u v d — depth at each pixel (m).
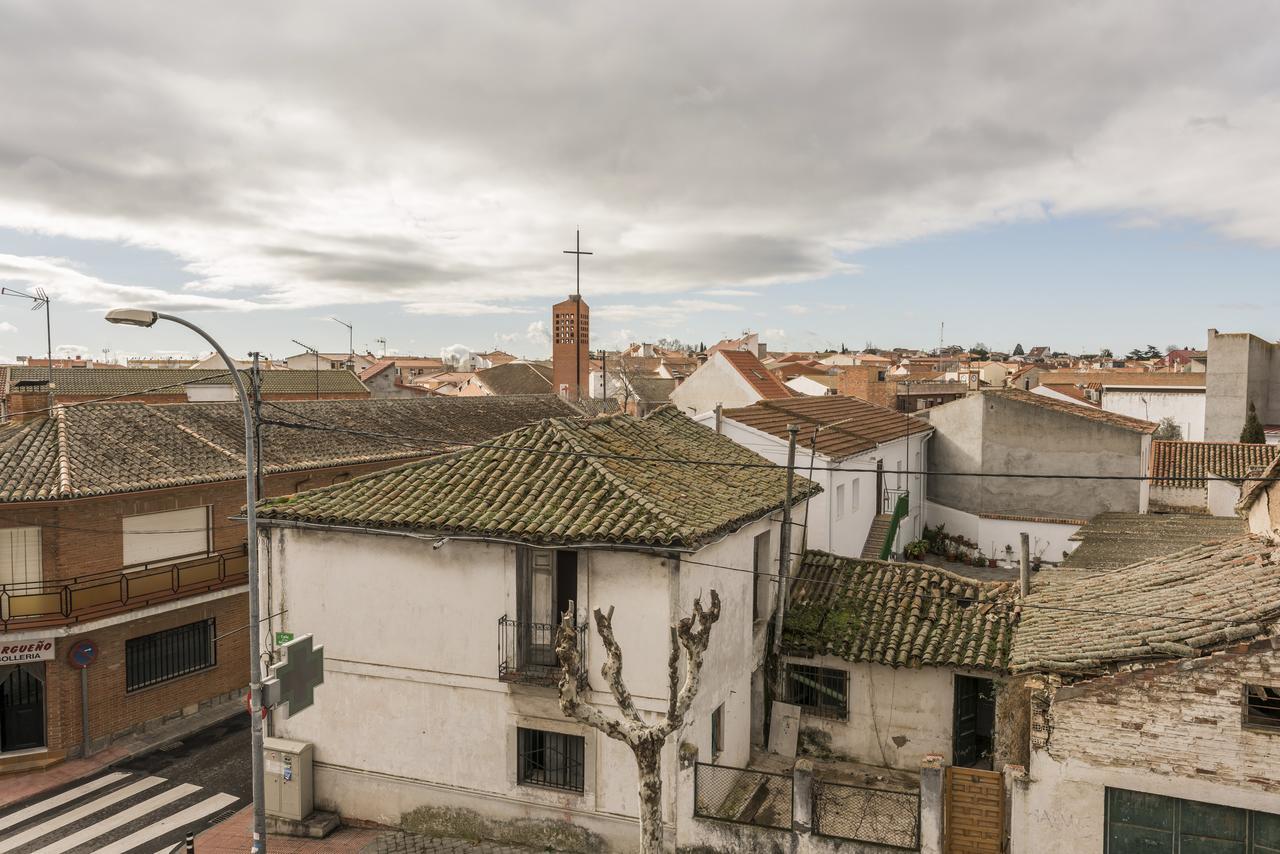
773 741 16.64
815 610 17.33
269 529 15.38
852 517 26.05
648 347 125.31
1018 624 15.41
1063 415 31.98
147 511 20.83
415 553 14.44
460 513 14.12
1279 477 13.54
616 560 13.21
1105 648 11.57
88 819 16.30
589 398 54.22
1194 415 52.88
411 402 35.78
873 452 28.09
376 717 14.83
